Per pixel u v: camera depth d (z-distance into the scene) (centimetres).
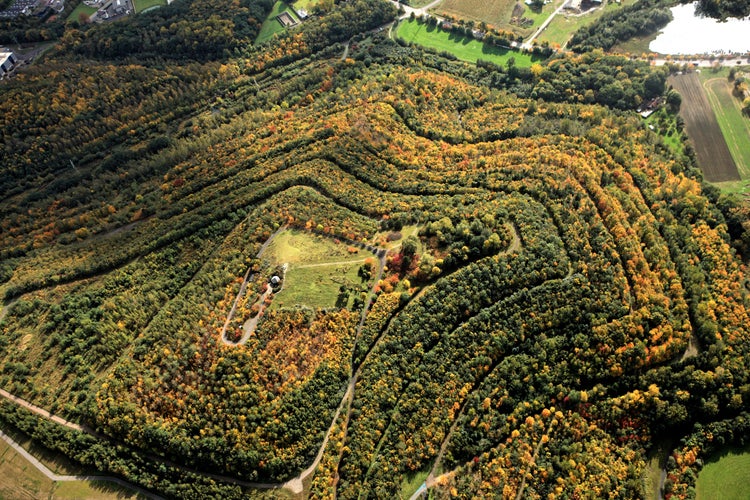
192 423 17750
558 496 16975
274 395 18062
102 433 18512
